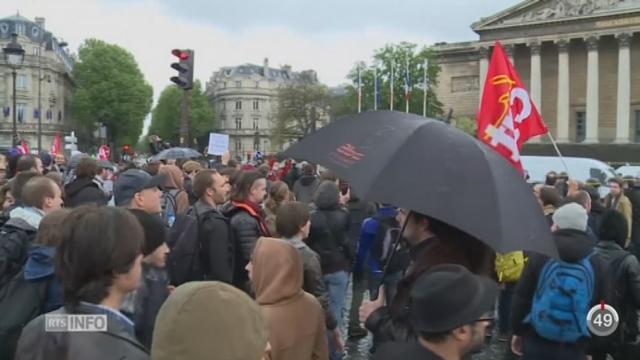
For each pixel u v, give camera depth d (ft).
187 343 8.75
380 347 12.01
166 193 35.14
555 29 259.39
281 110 387.14
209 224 25.26
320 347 18.45
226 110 588.91
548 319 21.81
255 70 594.24
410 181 13.87
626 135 245.24
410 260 15.66
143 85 393.50
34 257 18.11
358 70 284.20
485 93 32.68
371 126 15.85
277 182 35.83
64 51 503.20
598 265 22.52
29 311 18.04
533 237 13.79
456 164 14.10
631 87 253.65
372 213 43.45
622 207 56.44
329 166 14.99
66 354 10.48
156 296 18.67
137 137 401.49
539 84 263.29
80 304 10.96
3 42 390.83
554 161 120.78
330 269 35.06
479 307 11.12
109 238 11.03
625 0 243.40
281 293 17.83
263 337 9.22
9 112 384.68
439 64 303.48
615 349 25.36
